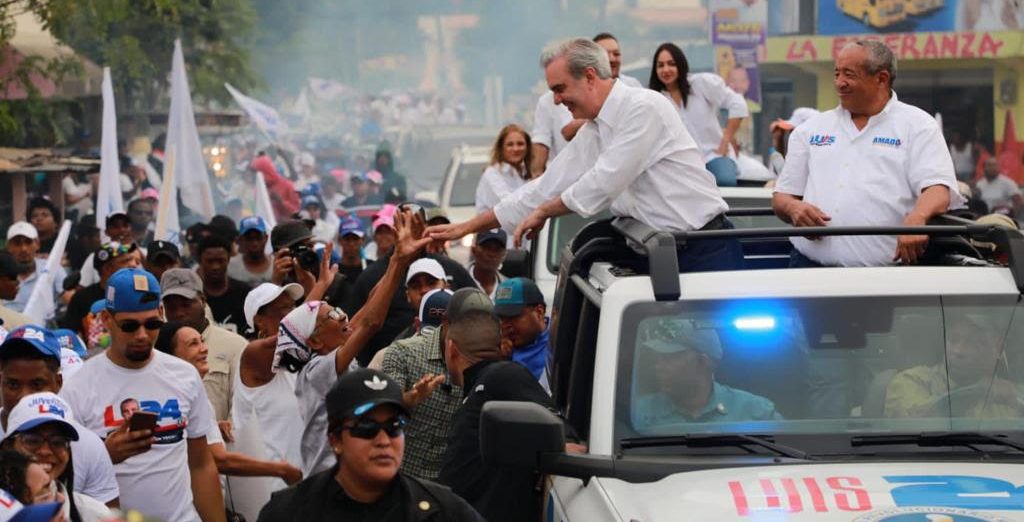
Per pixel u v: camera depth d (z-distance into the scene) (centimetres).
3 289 1630
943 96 5472
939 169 997
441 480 941
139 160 4138
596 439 805
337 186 4547
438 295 1259
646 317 837
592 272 968
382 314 1094
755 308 838
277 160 4494
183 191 2527
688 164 1059
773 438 803
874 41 1017
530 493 908
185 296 1277
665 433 805
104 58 4306
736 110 1802
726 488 757
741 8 5488
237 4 4850
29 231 1952
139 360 1028
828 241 1024
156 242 1684
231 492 1178
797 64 5612
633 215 1073
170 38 4625
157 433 1028
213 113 4703
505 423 775
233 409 1180
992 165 4528
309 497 705
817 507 732
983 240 969
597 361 828
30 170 3550
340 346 1113
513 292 1186
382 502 705
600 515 755
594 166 1055
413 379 1107
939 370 830
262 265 1878
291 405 1177
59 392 1002
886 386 822
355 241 1916
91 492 930
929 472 770
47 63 3634
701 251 1054
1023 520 714
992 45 5250
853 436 805
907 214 1016
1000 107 5331
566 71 1052
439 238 1099
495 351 977
